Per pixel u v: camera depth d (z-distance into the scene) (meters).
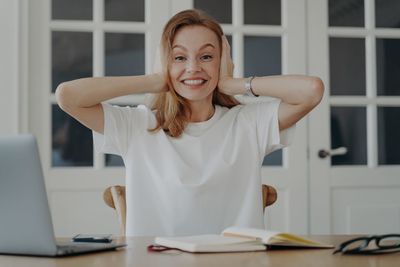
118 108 2.31
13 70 3.52
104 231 3.65
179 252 1.49
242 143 2.29
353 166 3.88
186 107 2.30
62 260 1.39
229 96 2.43
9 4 3.53
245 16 3.80
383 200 3.90
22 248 1.45
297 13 3.83
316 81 2.20
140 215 2.22
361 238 1.50
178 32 2.27
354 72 3.90
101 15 3.67
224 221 2.21
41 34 3.62
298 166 3.80
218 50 2.31
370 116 3.90
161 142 2.27
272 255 1.43
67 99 2.18
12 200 1.43
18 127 3.52
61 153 3.65
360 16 3.91
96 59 3.67
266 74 3.81
